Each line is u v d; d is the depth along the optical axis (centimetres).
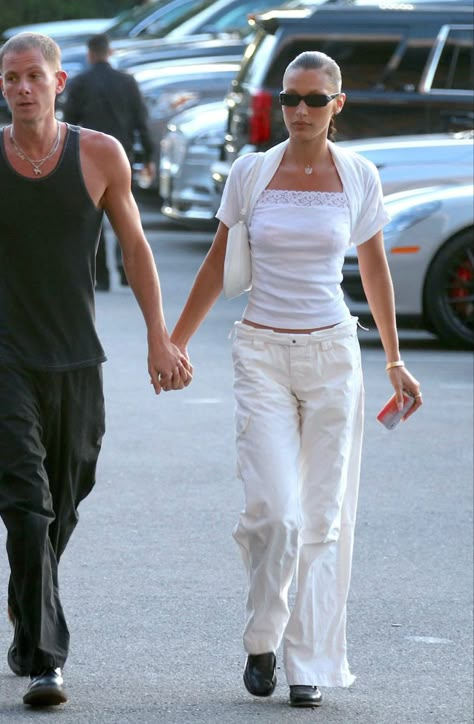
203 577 1462
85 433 1127
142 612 1355
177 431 2053
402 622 1370
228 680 1191
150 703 1127
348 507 1152
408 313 2705
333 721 1106
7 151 1079
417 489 1809
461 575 1508
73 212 1087
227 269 1127
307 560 1137
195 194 3922
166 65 4938
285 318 1116
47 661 1083
